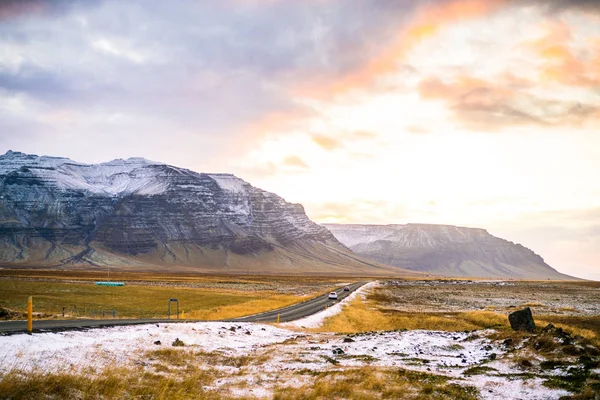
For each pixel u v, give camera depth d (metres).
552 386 17.84
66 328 24.94
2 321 29.84
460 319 55.94
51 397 13.86
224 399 16.31
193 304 75.38
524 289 147.50
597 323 49.19
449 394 17.11
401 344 28.98
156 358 21.73
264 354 25.31
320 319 54.03
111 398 14.96
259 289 134.62
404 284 182.62
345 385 17.98
